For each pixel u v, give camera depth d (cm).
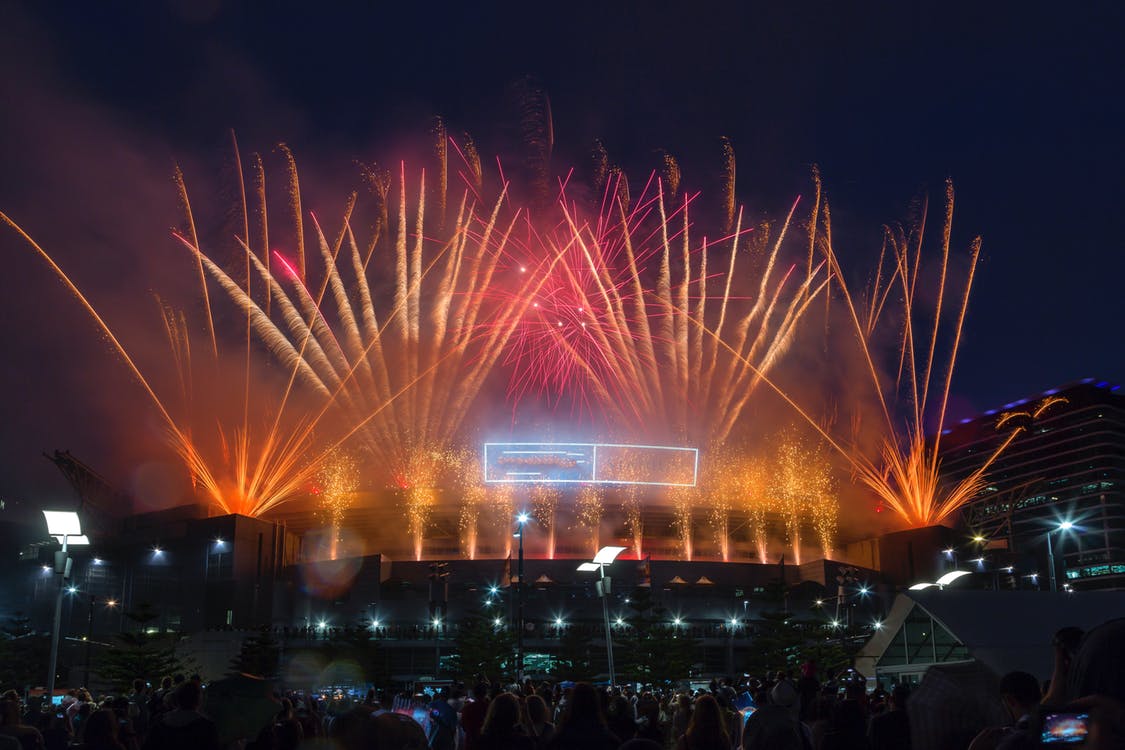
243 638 9888
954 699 788
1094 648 371
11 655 10025
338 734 1016
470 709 1507
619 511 12150
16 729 1398
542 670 9512
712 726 986
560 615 10956
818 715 1661
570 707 1020
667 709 2473
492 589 10831
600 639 9819
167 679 2541
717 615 11175
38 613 12569
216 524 11881
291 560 12669
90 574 12194
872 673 4888
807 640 8250
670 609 11088
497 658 8312
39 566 12719
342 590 11656
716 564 11894
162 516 12775
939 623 3966
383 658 9106
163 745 1061
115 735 1279
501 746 1018
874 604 11800
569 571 11406
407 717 1056
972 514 14462
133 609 11838
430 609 10725
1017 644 3778
